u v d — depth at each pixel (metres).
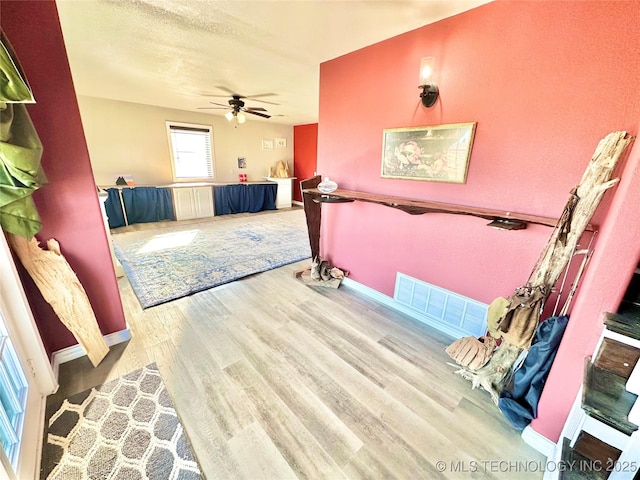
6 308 1.35
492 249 1.92
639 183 0.96
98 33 2.11
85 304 1.79
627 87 1.31
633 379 0.96
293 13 1.78
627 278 1.03
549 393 1.30
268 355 1.97
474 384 1.71
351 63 2.42
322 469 1.26
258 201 7.02
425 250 2.29
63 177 1.64
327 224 3.09
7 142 1.17
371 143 2.43
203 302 2.66
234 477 1.22
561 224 1.38
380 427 1.46
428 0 1.61
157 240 4.50
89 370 1.78
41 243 1.64
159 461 1.27
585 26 1.37
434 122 2.01
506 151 1.73
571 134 1.50
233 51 2.42
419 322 2.41
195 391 1.64
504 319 1.52
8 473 0.97
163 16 1.85
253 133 6.95
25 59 1.42
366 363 1.92
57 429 1.39
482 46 1.71
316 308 2.60
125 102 5.11
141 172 5.58
